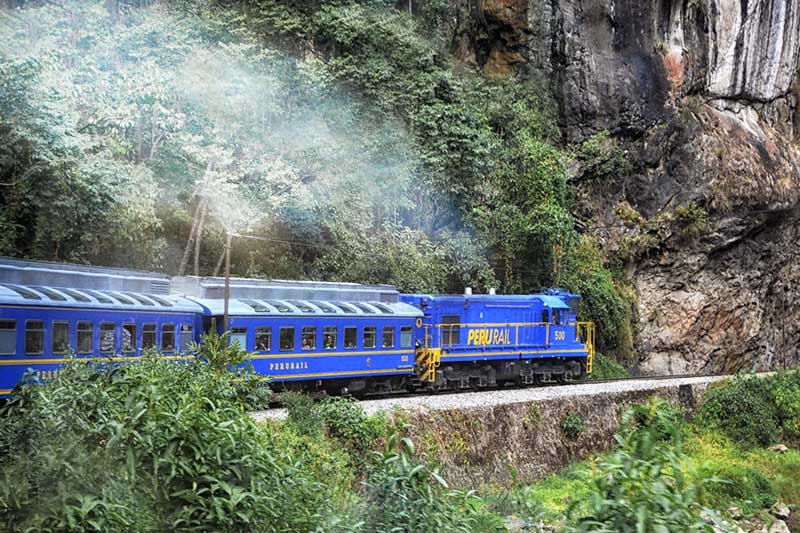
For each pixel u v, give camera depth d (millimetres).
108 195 26625
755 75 52656
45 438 9148
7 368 18469
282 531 9000
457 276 40031
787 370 40531
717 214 48875
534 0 48094
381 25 41062
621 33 48750
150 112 30156
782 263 53625
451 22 48281
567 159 46125
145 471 8680
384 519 9562
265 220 33094
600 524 7566
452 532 9734
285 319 25047
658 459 7906
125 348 21359
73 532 8242
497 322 33156
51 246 26625
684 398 35531
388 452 10094
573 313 37094
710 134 49344
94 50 30141
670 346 48625
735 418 34594
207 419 8961
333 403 21859
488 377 33344
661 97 48844
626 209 48812
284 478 9750
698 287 49312
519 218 41031
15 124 25141
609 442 30000
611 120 48750
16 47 27469
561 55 48594
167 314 22703
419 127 40156
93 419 9344
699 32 50750
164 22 34188
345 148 36531
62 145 25562
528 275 42594
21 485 8711
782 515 26016
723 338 50281
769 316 53375
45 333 19297
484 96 45188
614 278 47969
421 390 31359
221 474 8766
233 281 25453
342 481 18219
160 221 29312
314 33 39750
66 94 27141
